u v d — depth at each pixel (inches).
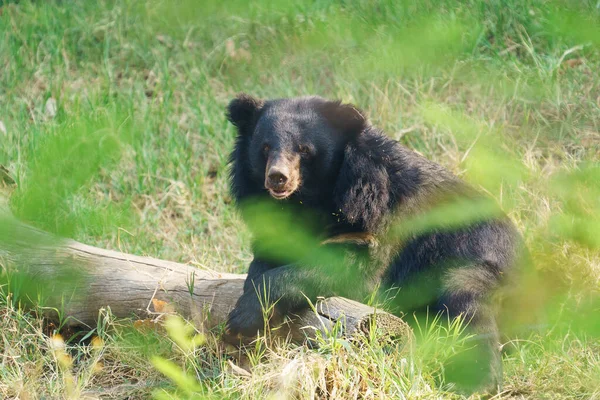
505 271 362.9
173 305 360.5
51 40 684.1
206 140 621.6
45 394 324.5
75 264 368.2
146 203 569.0
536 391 331.3
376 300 346.6
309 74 614.2
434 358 317.1
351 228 355.9
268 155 362.0
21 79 663.8
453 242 358.9
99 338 360.2
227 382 298.4
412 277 356.8
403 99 589.6
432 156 559.5
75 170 184.1
